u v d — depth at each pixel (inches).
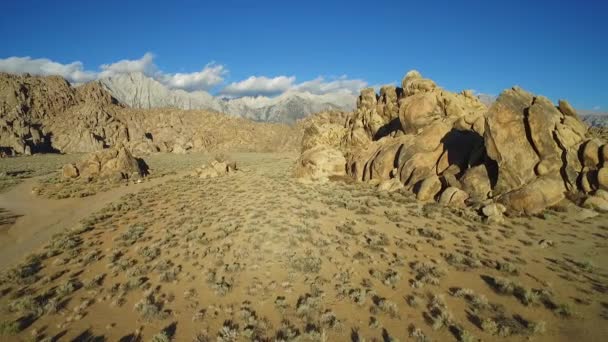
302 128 6127.0
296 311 483.5
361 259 661.9
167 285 582.9
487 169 1047.6
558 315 452.4
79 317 489.4
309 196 1280.8
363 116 2359.7
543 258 642.8
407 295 524.1
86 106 6624.0
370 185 1417.3
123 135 6225.4
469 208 962.7
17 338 450.6
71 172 2039.9
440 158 1243.8
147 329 457.4
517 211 903.1
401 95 2146.9
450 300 501.4
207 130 6993.1
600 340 399.2
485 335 417.7
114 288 579.5
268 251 717.9
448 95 1578.5
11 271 673.0
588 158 938.1
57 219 1151.0
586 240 720.3
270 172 2219.5
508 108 997.2
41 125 5767.7
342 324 444.5
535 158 963.3
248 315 474.9
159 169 2716.5
